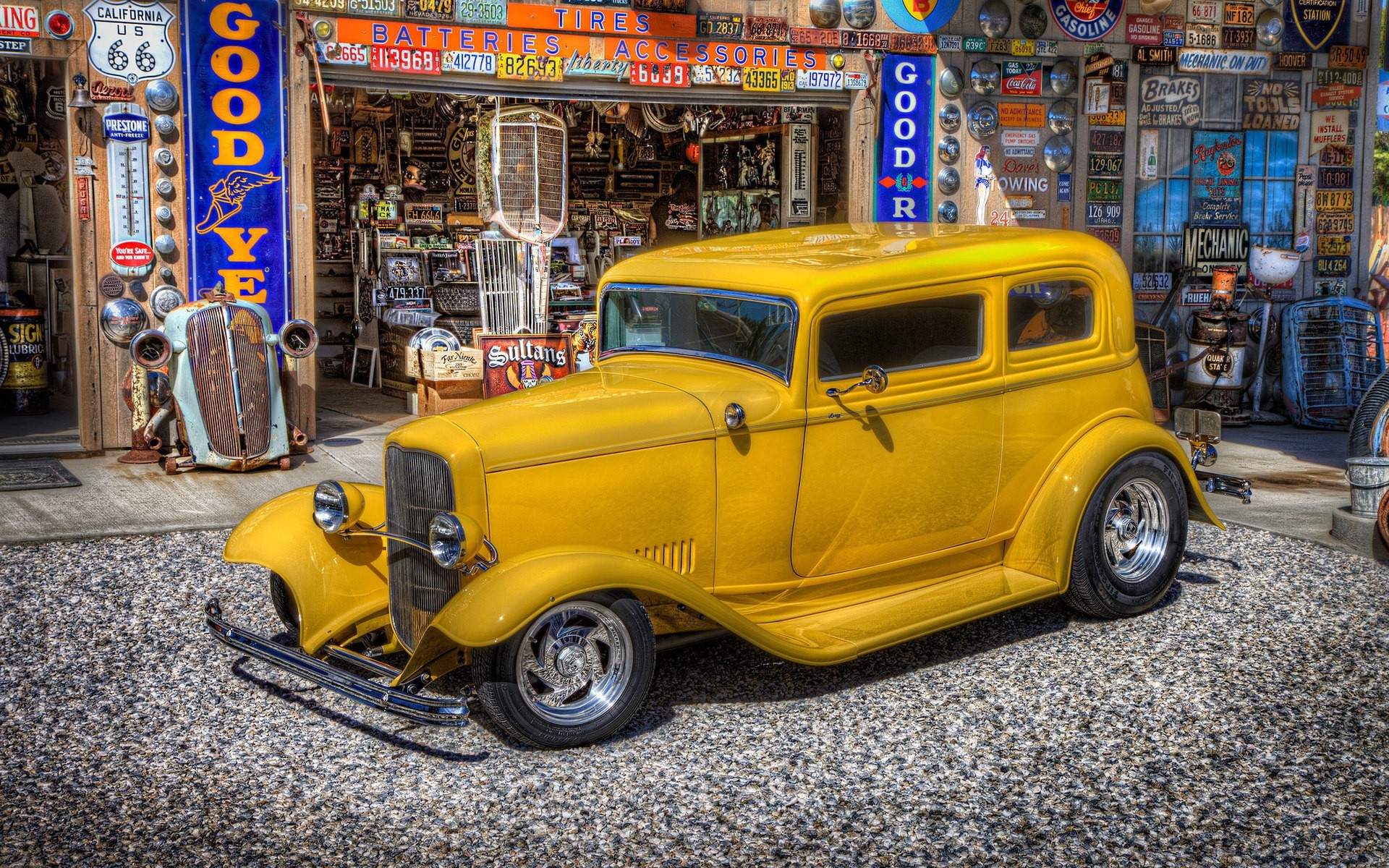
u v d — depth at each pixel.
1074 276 5.47
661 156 15.50
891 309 4.91
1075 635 5.39
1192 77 11.55
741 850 3.53
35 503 7.46
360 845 3.55
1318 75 11.92
